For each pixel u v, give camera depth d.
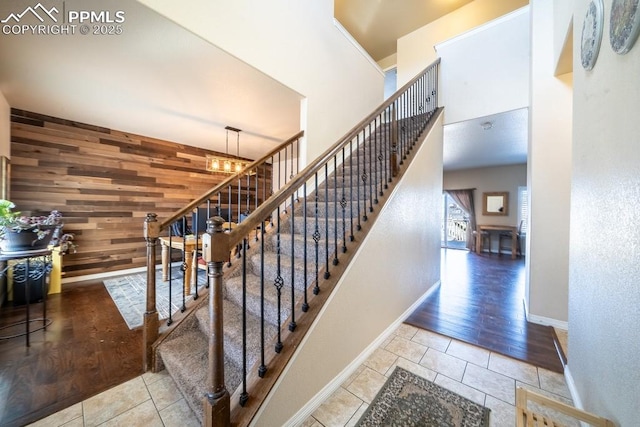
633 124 0.87
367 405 1.51
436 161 3.56
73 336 2.23
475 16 5.05
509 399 1.55
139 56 2.31
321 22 3.43
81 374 1.73
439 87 3.92
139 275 4.22
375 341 2.09
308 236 2.33
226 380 1.40
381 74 4.81
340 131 3.82
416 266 2.93
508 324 2.56
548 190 2.60
